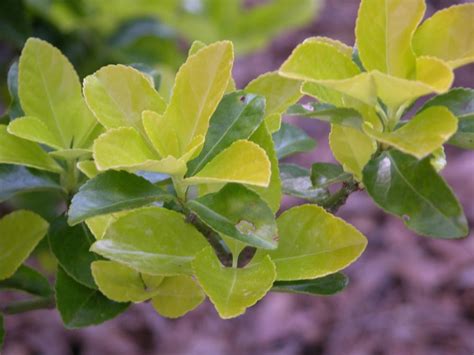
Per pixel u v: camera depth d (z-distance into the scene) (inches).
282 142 18.1
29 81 16.4
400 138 13.5
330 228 14.4
